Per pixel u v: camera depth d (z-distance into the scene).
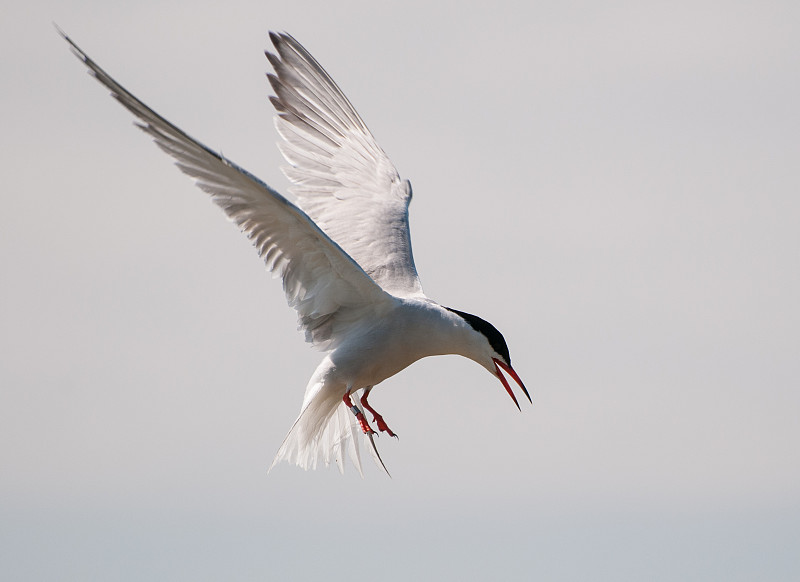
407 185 14.70
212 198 10.59
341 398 12.47
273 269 11.30
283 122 14.38
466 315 12.66
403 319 12.11
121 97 9.64
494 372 12.65
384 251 13.54
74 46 9.20
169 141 10.12
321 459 12.43
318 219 14.09
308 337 12.20
